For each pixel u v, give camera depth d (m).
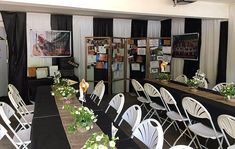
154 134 2.02
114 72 6.82
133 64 7.07
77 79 6.29
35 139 1.95
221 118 2.45
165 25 7.30
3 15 5.69
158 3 4.42
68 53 6.51
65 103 3.15
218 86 4.28
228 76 5.32
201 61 6.07
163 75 4.88
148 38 6.77
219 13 5.08
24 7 4.98
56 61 6.43
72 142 1.90
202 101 3.18
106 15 6.29
